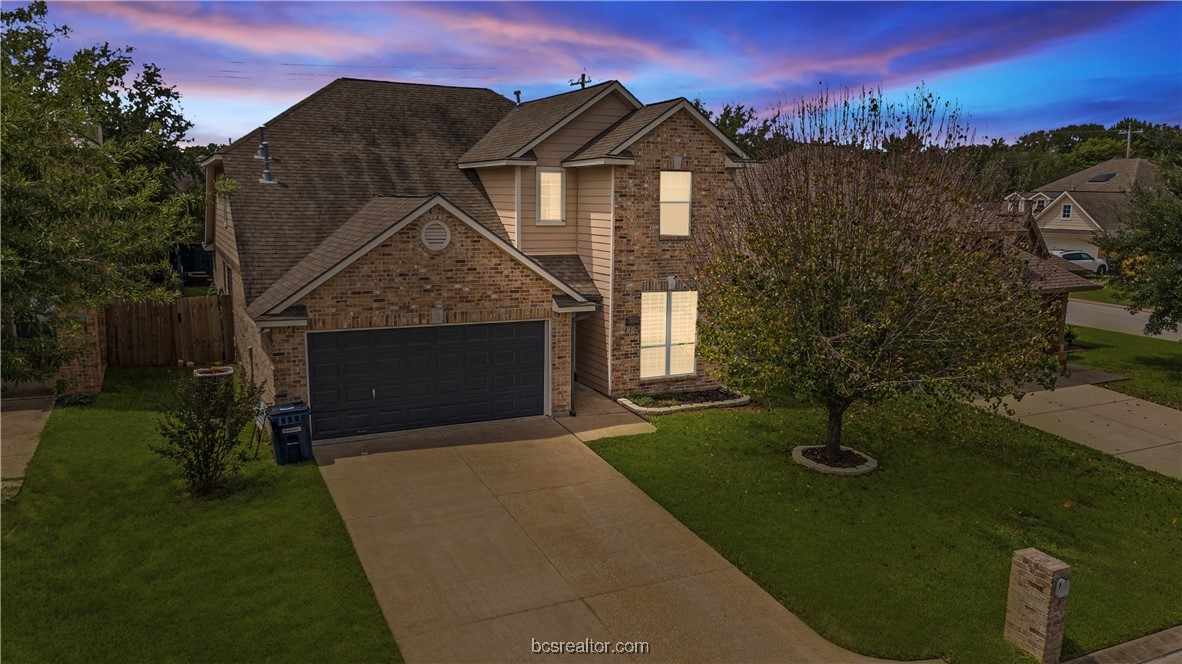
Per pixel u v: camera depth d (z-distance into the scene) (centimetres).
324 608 842
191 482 1119
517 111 2127
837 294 1212
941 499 1222
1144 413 1781
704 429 1535
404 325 1423
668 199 1734
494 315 1500
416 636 807
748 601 904
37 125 905
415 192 1845
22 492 1107
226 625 801
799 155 1346
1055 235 5288
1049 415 1747
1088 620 904
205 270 3716
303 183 1777
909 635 845
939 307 1162
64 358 980
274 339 1326
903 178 1228
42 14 1069
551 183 1797
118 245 981
